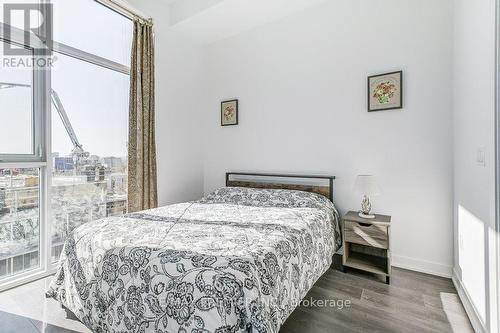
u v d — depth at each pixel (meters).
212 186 3.85
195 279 1.10
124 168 2.98
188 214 2.23
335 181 2.83
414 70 2.40
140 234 1.61
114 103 2.88
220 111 3.73
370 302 1.86
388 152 2.53
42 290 2.06
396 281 2.18
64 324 1.63
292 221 2.00
